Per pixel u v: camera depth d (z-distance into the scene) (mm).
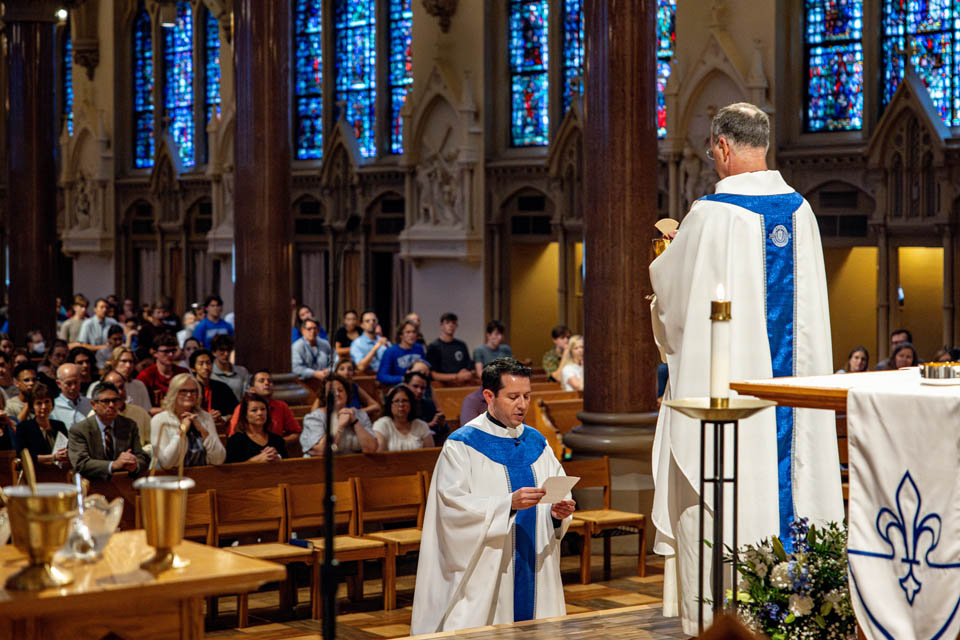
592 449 9289
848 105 15984
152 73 26656
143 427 9195
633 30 9164
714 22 16453
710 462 4168
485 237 19781
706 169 16797
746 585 4078
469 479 5754
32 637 2516
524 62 19641
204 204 25469
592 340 9438
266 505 7668
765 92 16109
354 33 22141
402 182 21062
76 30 27578
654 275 4359
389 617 7594
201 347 14484
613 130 9227
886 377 3838
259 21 12086
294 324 16734
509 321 19984
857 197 15797
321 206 22703
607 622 4875
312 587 7500
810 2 16266
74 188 28234
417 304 20969
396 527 9406
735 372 4160
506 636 4652
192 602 2666
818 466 4277
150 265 26984
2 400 11023
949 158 14750
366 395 10914
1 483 8305
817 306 4270
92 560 2629
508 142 19812
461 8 19859
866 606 3395
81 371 11617
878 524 3393
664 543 4305
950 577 3199
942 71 15141
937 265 17906
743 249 4195
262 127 12125
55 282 18125
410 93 20344
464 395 12430
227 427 10516
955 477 3193
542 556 5785
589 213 9414
